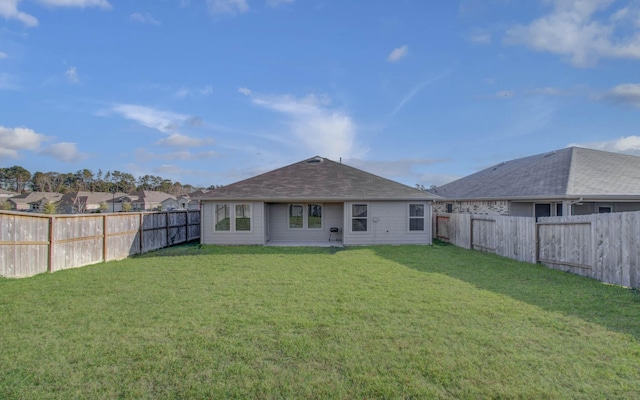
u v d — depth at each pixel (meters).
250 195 15.91
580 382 3.32
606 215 7.77
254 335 4.52
